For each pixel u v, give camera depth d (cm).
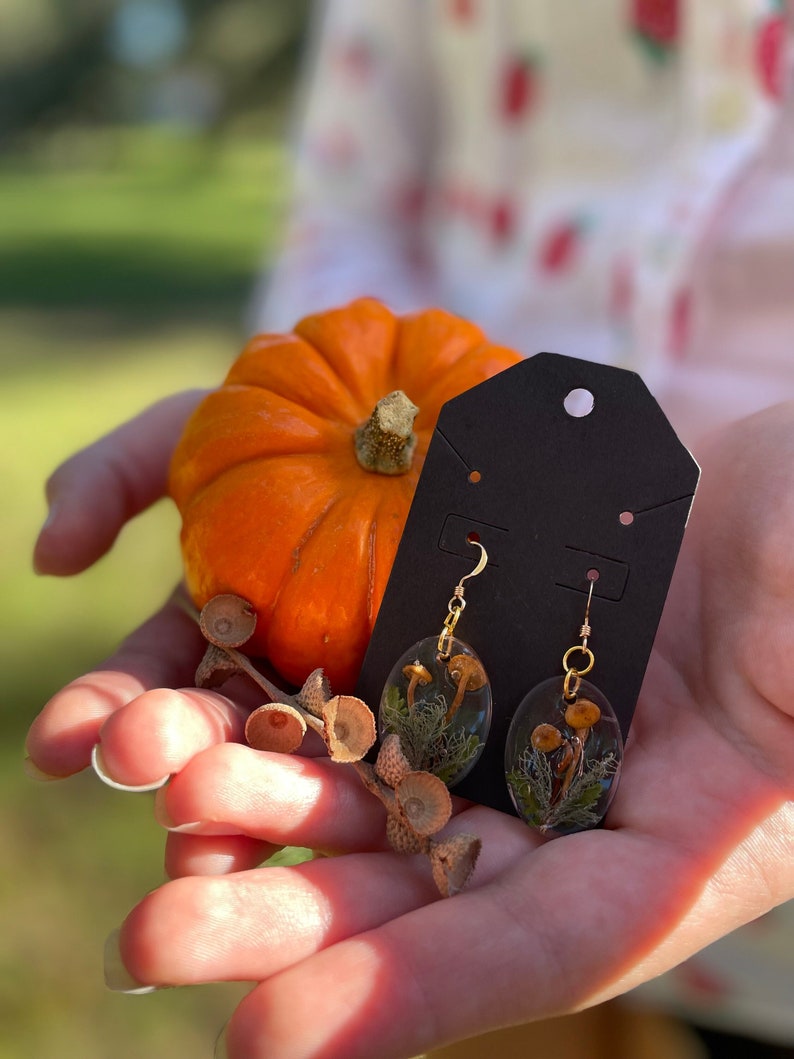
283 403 21
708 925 17
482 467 20
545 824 18
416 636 20
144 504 26
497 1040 25
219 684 20
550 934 15
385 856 16
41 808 42
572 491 19
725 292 29
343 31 36
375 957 14
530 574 20
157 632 21
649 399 19
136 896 38
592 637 19
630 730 20
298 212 37
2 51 298
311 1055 13
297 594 20
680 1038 28
